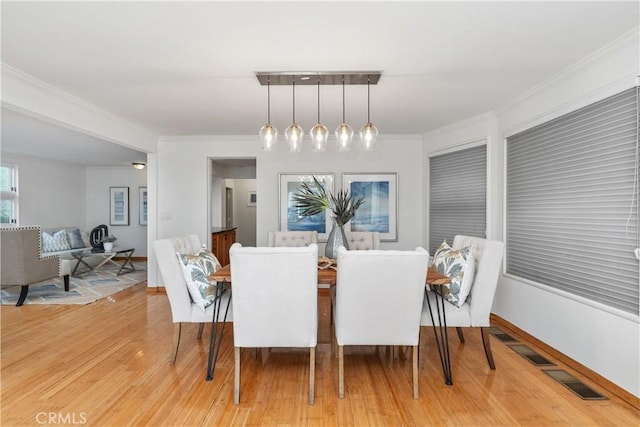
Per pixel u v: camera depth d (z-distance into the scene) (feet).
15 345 9.91
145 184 26.40
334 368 8.56
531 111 10.19
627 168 7.14
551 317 9.26
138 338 10.48
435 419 6.40
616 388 7.23
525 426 6.20
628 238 7.12
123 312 13.19
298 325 6.92
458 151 14.15
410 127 14.78
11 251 13.98
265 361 8.98
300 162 16.43
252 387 7.58
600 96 7.66
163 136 16.35
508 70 8.57
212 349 8.05
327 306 14.21
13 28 6.54
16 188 20.76
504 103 11.22
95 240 24.31
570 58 7.89
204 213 16.49
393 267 6.77
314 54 7.69
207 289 8.63
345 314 7.03
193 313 8.61
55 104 9.95
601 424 6.24
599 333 7.68
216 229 21.59
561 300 8.86
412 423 6.28
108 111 12.15
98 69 8.46
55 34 6.77
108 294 16.03
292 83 9.26
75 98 10.56
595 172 7.96
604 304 7.65
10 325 11.67
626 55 7.03
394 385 7.68
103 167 26.35
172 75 8.85
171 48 7.38
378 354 9.44
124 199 26.35
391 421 6.34
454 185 14.46
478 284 8.23
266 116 12.82
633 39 6.79
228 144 16.44
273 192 16.47
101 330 11.19
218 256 20.42
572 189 8.66
